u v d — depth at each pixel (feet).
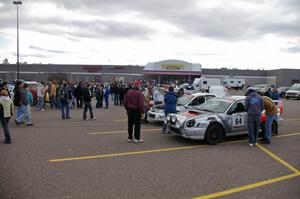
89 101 45.91
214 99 34.24
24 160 22.35
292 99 127.54
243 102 32.22
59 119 45.68
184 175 19.74
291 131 38.73
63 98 45.83
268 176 19.99
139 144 28.84
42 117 47.67
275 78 236.22
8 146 26.76
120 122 43.52
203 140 29.86
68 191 16.49
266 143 30.71
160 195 16.25
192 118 29.22
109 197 15.81
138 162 22.54
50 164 21.48
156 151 26.17
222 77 227.81
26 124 38.96
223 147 28.50
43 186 17.16
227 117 30.40
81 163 21.90
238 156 25.14
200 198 16.02
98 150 25.99
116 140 30.55
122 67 232.94
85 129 36.86
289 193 16.96
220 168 21.53
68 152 25.00
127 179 18.67
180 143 29.68
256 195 16.60
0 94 27.86
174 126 30.32
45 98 63.67
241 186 17.98
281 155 25.81
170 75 225.15
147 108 42.91
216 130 29.73
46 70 234.17
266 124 30.76
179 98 43.47
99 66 233.76
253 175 20.12
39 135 32.22
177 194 16.47
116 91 75.10
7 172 19.56
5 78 230.89
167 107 34.63
